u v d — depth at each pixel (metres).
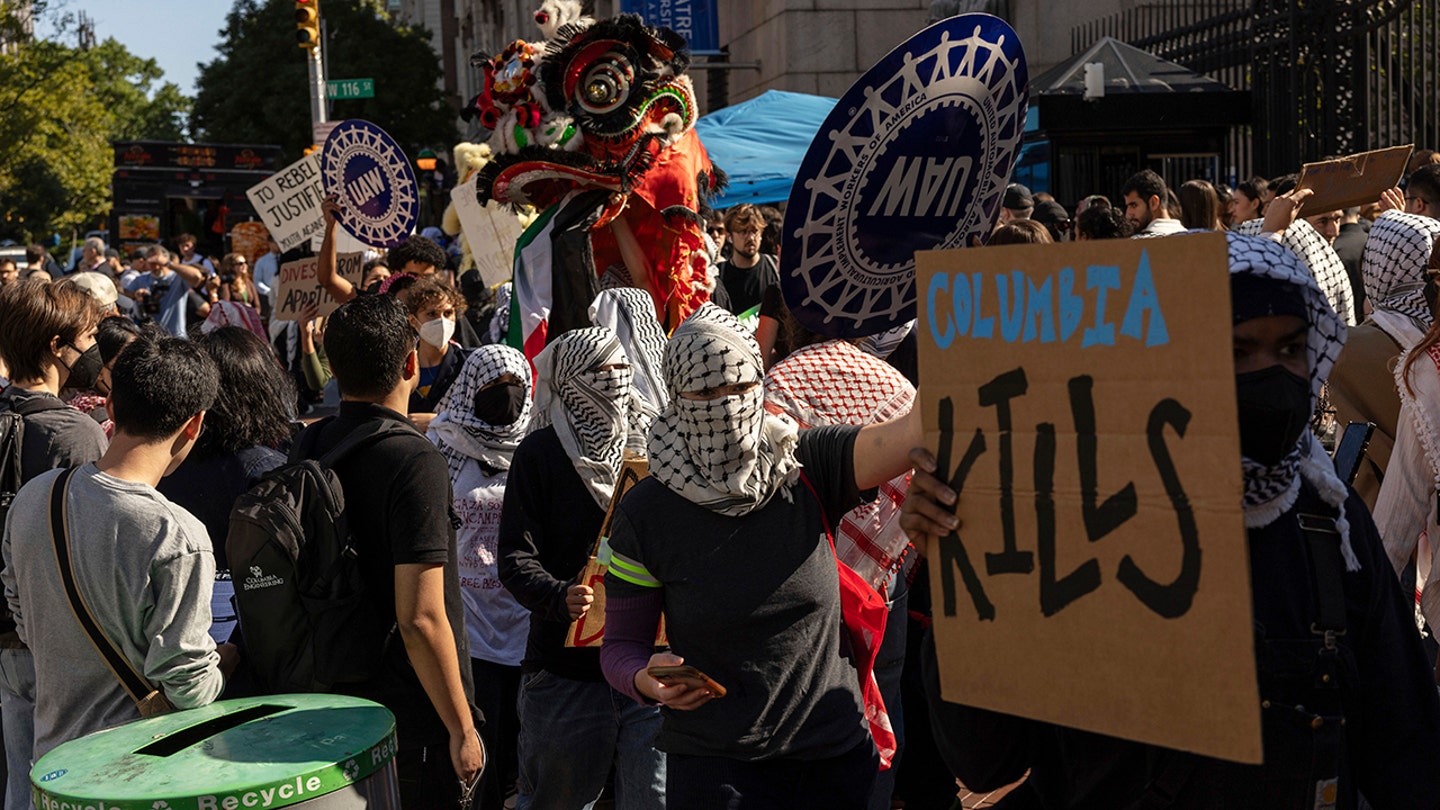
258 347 3.86
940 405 2.08
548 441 3.79
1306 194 6.07
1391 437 4.24
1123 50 12.48
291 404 4.03
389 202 7.72
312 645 3.17
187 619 3.03
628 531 2.86
